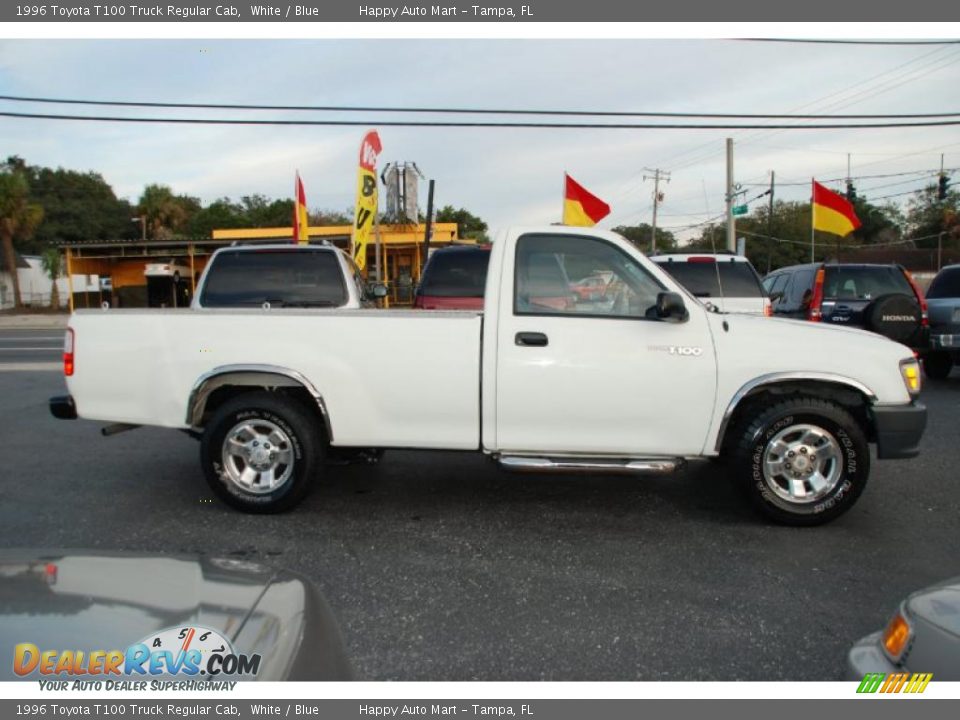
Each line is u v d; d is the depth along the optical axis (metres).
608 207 13.52
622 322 4.64
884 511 5.06
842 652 3.16
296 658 1.83
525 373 4.61
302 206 16.89
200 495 5.48
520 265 4.75
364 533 4.65
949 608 2.18
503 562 4.18
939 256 58.69
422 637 3.30
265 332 4.83
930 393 10.13
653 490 5.59
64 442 7.38
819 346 4.59
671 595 3.74
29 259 56.81
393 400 4.75
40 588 1.95
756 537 4.56
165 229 51.28
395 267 30.16
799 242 55.38
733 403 4.57
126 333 4.95
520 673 2.98
